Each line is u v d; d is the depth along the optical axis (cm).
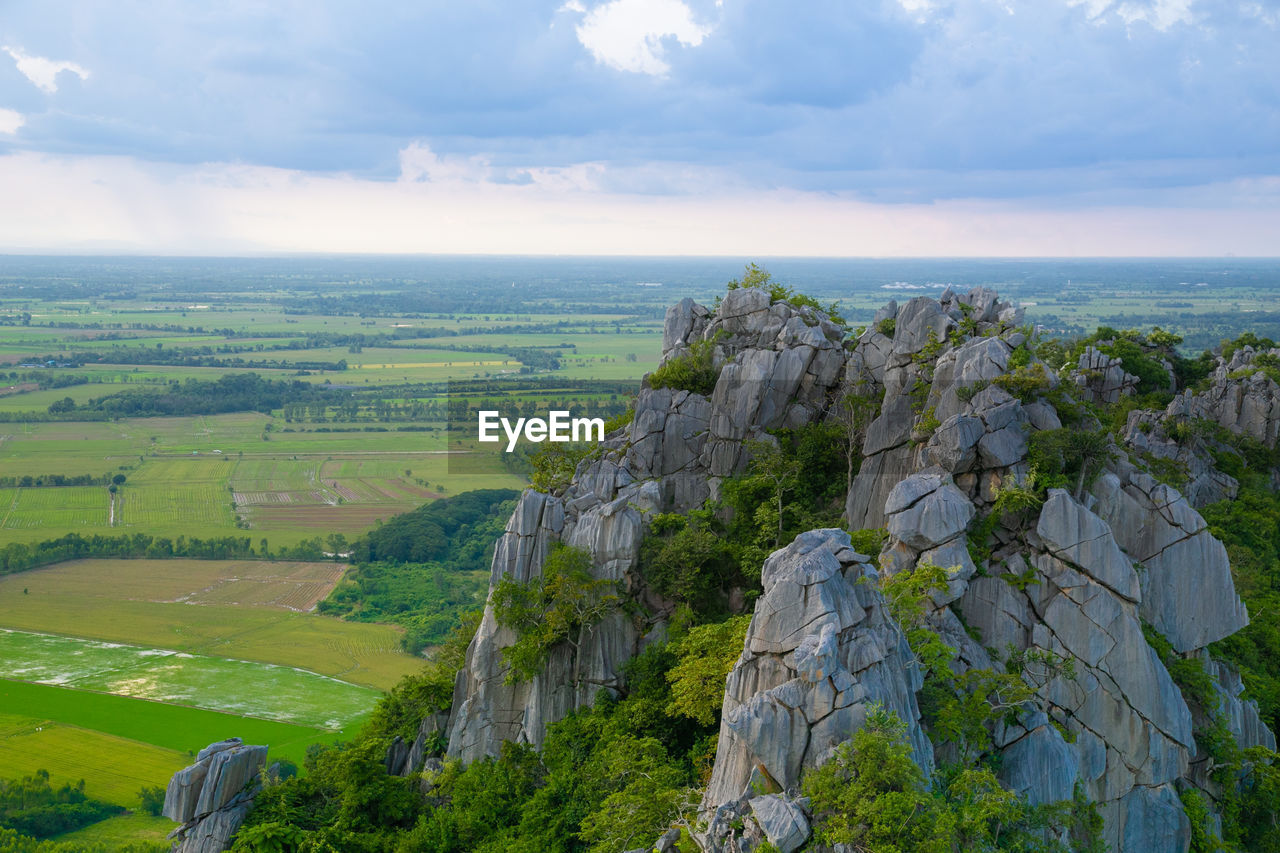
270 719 14725
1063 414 7525
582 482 9456
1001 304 9106
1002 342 8038
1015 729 6062
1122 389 12950
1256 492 11044
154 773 12950
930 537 6788
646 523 8675
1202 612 7006
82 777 12800
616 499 8738
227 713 14925
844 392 9531
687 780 6544
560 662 8150
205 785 7175
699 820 5516
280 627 18538
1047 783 5969
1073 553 6625
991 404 7400
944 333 8662
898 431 8400
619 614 8169
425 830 7138
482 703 8238
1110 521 7100
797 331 9788
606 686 8038
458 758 8169
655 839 5847
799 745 5216
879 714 5122
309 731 14312
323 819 7356
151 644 17775
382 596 19962
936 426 7631
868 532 7638
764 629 5525
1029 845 5584
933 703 5944
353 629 18400
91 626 18675
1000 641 6650
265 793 7331
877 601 5700
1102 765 6456
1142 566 6962
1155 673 6500
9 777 12781
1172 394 13025
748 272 11219
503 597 8206
